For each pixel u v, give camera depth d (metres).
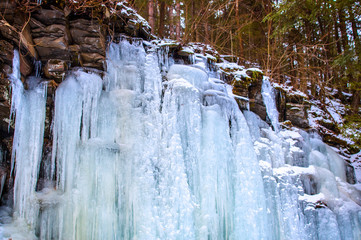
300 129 8.17
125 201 4.48
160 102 5.54
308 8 9.87
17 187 4.03
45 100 4.43
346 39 12.29
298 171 6.57
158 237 4.34
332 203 6.35
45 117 4.45
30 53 4.39
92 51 5.08
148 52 6.65
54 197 4.09
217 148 5.43
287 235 5.59
